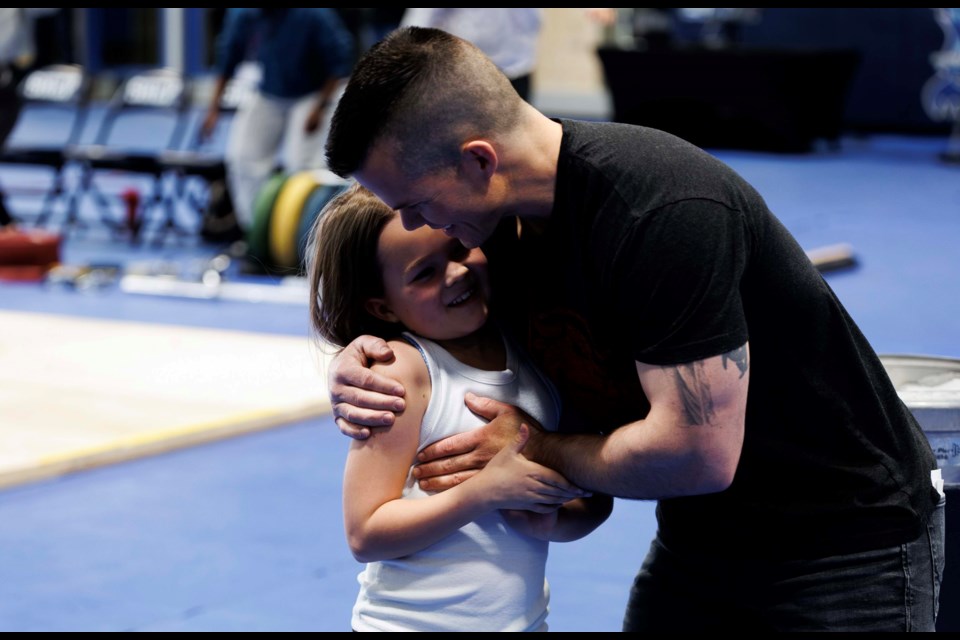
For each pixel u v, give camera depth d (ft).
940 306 47.29
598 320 12.48
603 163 11.78
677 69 98.12
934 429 14.94
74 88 69.82
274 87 54.95
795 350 12.48
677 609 13.79
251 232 53.21
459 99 11.58
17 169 90.38
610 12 98.07
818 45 109.40
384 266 13.16
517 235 13.20
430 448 13.16
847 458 12.94
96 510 27.37
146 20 130.00
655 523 27.32
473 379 13.28
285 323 45.24
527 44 45.80
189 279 50.96
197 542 25.61
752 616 13.28
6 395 34.71
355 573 24.11
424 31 11.93
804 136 98.37
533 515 13.38
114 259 56.95
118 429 31.89
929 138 109.19
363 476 12.97
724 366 11.60
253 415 33.37
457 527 12.72
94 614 22.03
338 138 11.86
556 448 12.69
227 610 22.29
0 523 26.50
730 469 11.98
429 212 12.04
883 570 12.89
